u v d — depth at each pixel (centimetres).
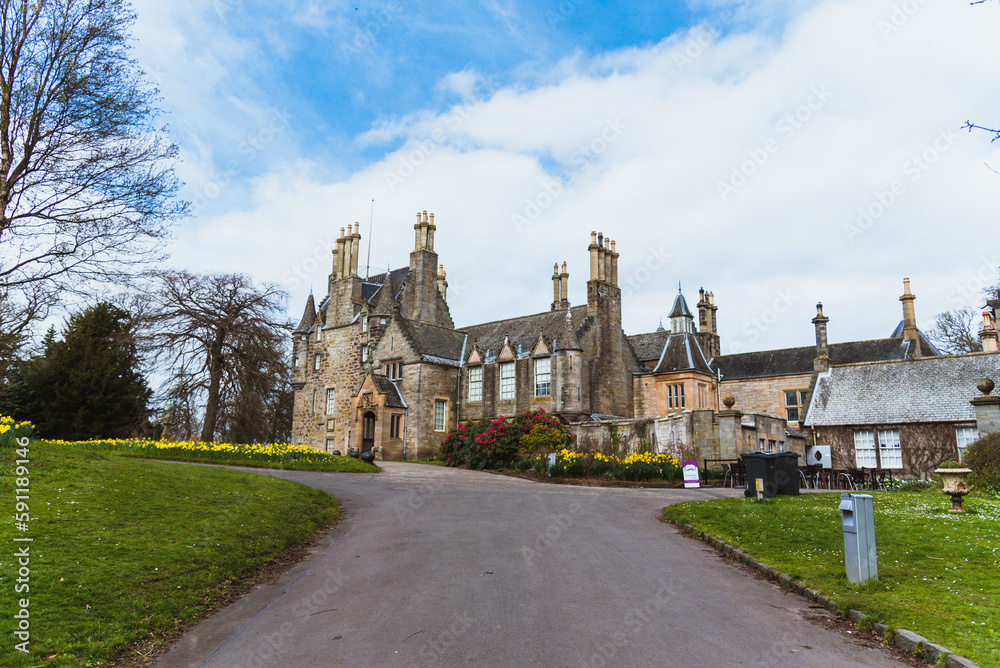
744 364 5450
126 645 720
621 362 4494
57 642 689
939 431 3269
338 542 1311
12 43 1752
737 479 2491
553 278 4947
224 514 1327
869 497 934
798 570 989
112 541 1023
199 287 4050
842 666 646
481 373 4425
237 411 4350
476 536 1291
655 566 1055
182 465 1938
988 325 4259
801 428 3697
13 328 2225
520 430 3250
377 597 886
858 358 4828
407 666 641
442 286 5719
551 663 641
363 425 4300
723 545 1200
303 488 1839
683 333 4594
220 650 717
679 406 4391
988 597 836
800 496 1930
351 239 5331
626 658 655
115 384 3941
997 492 2033
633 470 2583
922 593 856
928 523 1357
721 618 791
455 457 3500
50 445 1766
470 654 667
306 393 5375
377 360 4572
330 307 5341
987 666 606
